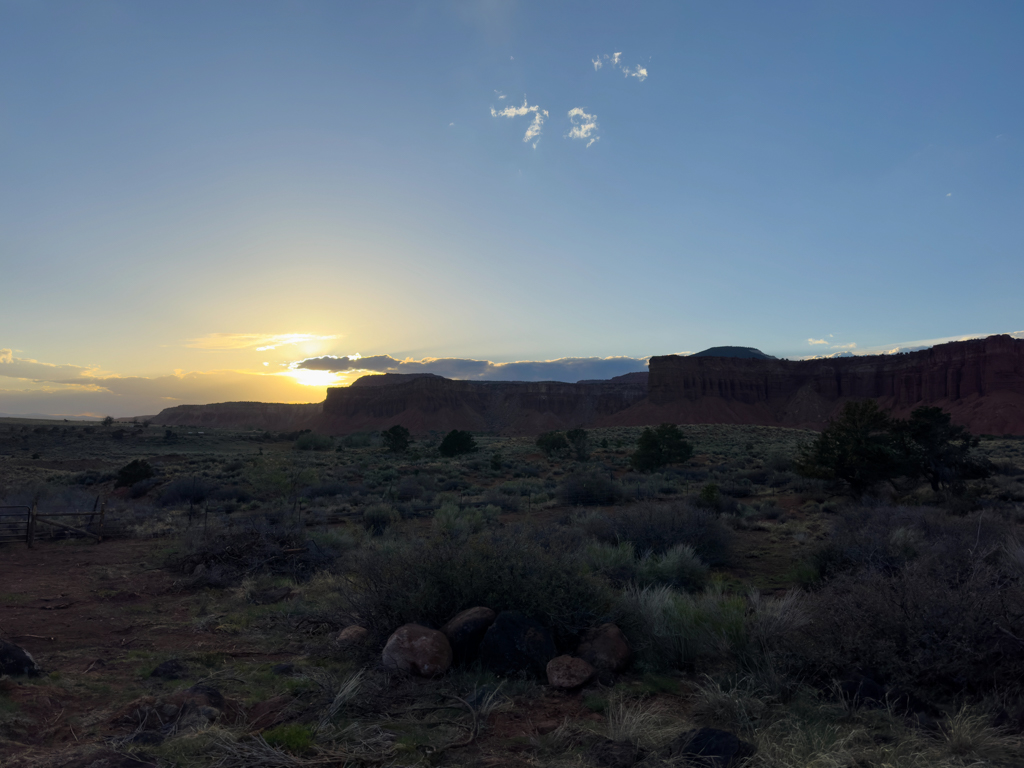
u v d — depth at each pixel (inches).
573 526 679.1
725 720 208.1
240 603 429.4
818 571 460.4
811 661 235.1
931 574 291.4
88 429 4303.6
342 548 613.3
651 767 165.3
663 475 1651.1
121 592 466.9
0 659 252.1
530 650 261.1
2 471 2150.6
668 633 285.7
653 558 498.3
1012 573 303.9
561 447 2460.6
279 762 168.2
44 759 163.5
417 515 1000.9
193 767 162.9
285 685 247.9
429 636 265.9
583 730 201.0
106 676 266.4
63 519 877.8
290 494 1343.5
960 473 986.7
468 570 292.8
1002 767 163.3
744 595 428.5
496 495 1200.2
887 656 219.3
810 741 180.7
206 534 596.1
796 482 1339.8
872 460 990.4
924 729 190.9
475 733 199.8
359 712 216.7
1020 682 205.5
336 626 337.7
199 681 259.3
